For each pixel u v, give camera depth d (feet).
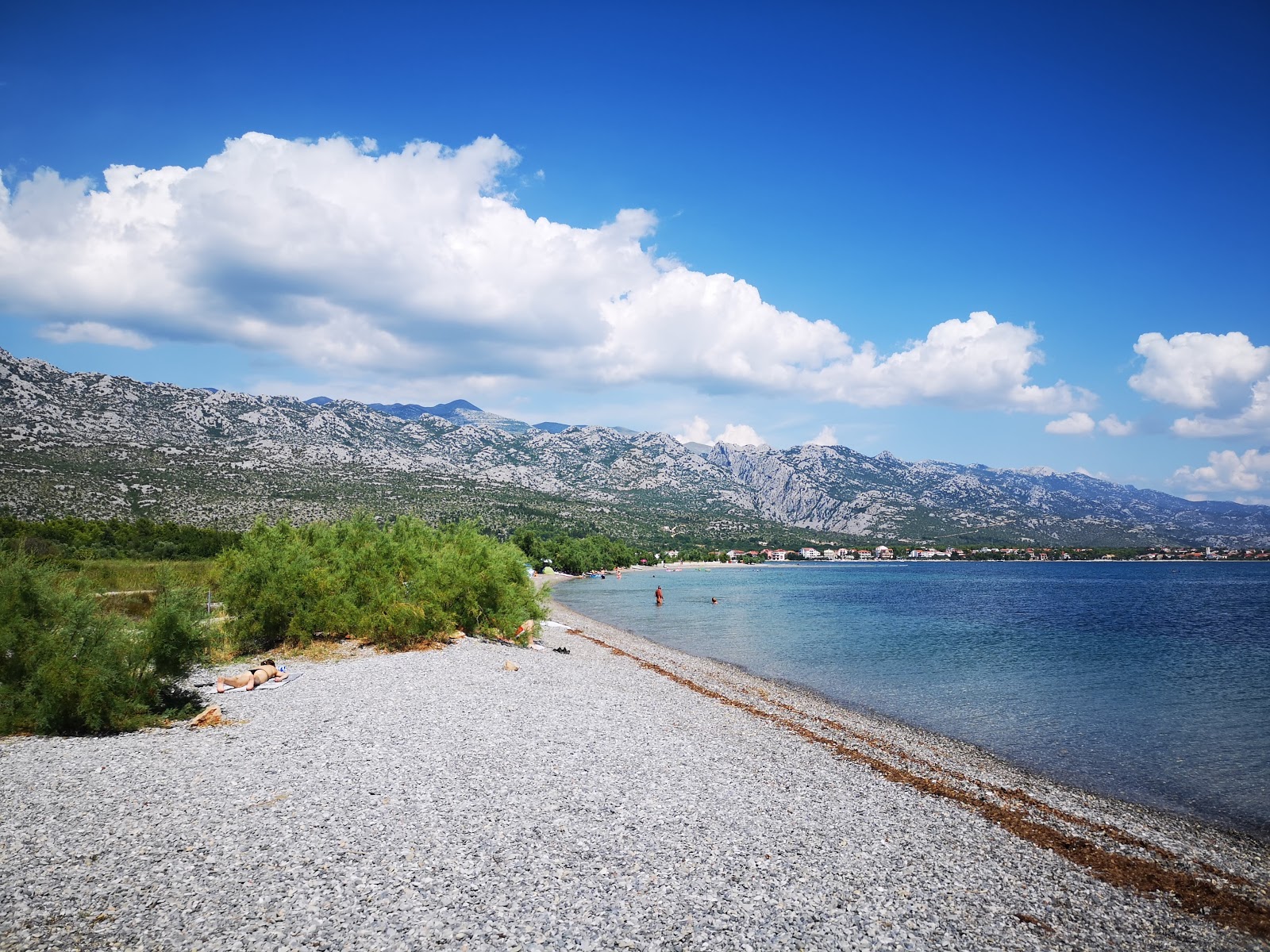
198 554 257.34
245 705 65.82
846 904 33.91
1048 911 35.09
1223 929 34.73
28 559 58.23
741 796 48.42
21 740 51.67
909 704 92.99
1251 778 63.57
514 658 101.60
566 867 35.45
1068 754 70.79
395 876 33.22
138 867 32.58
